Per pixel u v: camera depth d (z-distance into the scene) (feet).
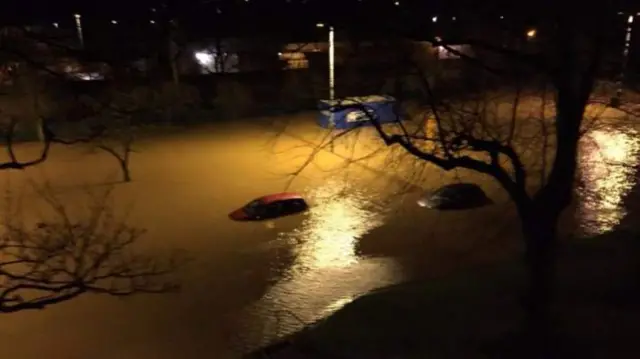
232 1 41.19
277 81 145.79
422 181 94.58
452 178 94.73
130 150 113.19
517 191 38.42
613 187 91.50
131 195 92.38
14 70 57.31
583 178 95.40
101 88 70.44
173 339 54.65
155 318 58.18
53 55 43.88
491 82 57.11
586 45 38.19
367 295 59.00
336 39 80.74
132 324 57.21
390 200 87.92
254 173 102.06
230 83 145.89
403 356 45.75
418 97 72.54
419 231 76.84
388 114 97.14
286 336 54.34
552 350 41.42
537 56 36.76
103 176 101.86
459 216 81.15
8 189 95.66
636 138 117.50
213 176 100.89
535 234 38.65
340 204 86.99
